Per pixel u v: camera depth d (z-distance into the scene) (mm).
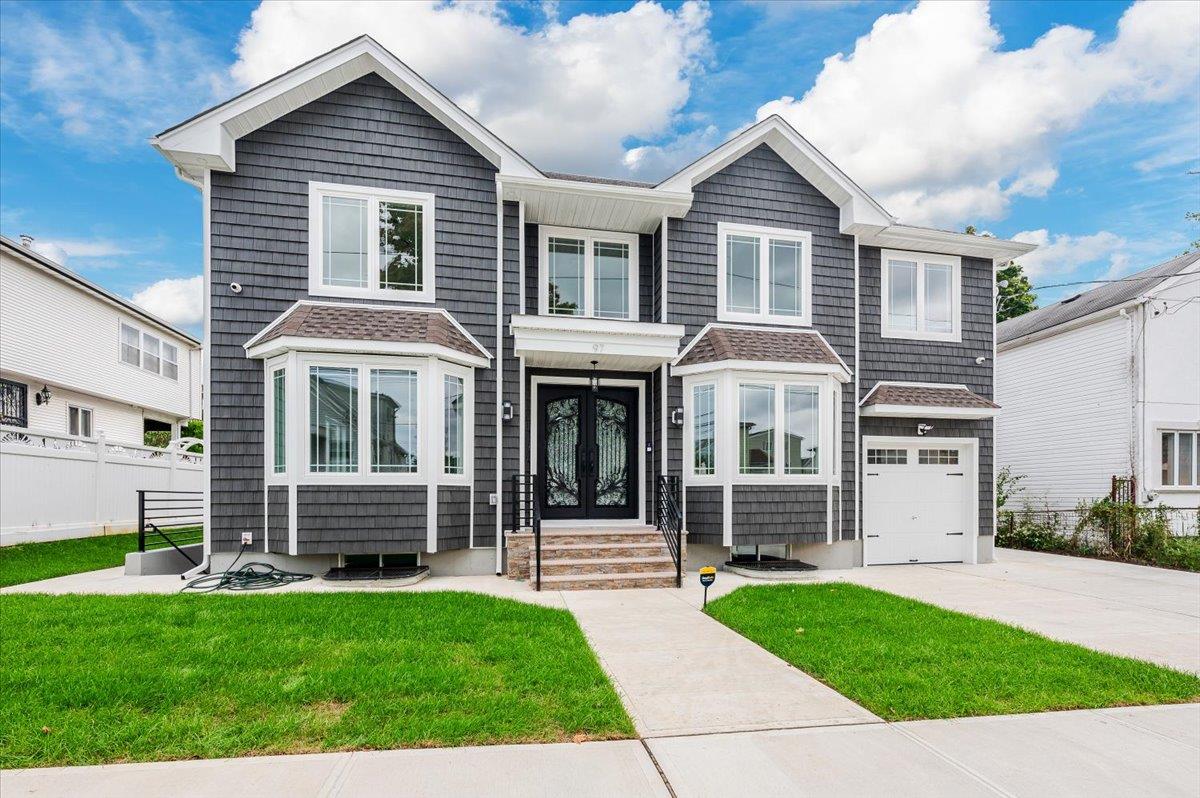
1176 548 10703
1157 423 13117
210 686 3990
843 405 10500
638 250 10531
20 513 10891
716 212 10195
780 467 9477
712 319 10047
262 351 8250
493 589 7871
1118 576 9516
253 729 3375
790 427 9586
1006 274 26938
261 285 8648
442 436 8594
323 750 3209
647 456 10273
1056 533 12953
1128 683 4383
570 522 9945
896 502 10922
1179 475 13273
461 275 9273
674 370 9703
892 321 11164
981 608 7031
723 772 3055
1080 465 14289
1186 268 13266
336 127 8992
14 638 4992
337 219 8977
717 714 3789
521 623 5742
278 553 8336
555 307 10203
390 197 9117
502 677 4242
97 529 12586
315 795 2771
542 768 3061
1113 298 14203
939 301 11406
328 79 8906
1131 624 6281
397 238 9156
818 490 9617
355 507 8188
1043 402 15297
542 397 10172
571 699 3893
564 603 7023
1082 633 5902
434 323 8766
